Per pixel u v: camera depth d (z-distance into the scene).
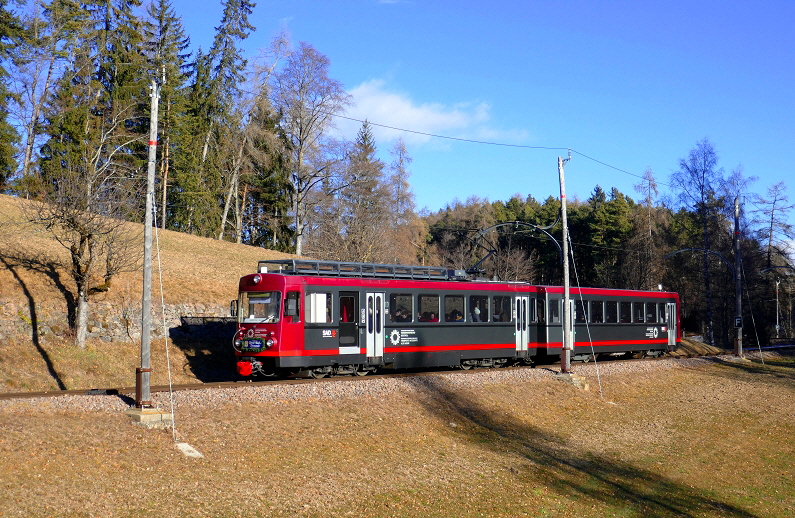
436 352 23.67
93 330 24.50
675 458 18.00
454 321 24.31
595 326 30.41
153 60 51.12
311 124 51.16
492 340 25.59
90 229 23.20
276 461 13.41
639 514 13.49
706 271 53.09
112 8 46.53
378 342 21.97
